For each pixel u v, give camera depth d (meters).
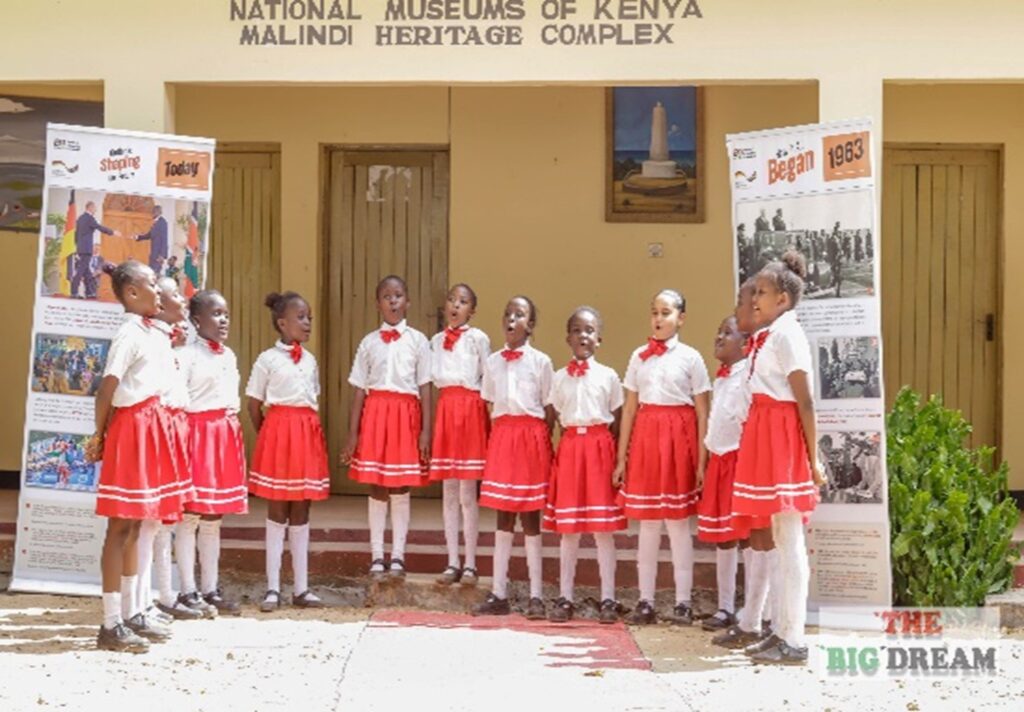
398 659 6.17
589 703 5.43
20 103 9.83
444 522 7.90
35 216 9.95
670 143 9.66
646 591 7.07
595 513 6.98
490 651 6.34
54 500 7.37
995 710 5.40
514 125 9.73
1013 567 7.28
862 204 6.82
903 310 9.75
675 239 9.69
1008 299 9.60
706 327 9.69
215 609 7.09
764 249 7.02
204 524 7.20
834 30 7.39
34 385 7.33
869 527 6.84
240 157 9.96
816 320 6.90
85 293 7.29
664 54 7.46
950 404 9.74
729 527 6.80
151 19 7.60
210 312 7.12
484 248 9.77
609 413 7.09
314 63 7.57
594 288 9.72
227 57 7.60
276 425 7.32
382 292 7.63
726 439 6.80
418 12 7.53
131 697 5.45
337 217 9.97
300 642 6.51
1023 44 7.33
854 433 6.84
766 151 7.02
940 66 7.35
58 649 6.29
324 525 8.32
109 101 7.62
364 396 7.63
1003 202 9.60
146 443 6.27
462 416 7.47
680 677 5.88
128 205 7.30
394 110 9.78
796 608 6.10
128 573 6.45
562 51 7.49
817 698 5.54
